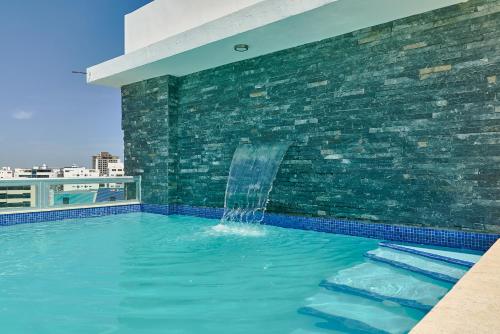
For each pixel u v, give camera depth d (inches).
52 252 181.0
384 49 202.2
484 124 169.3
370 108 207.2
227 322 96.3
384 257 161.2
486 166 168.7
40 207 288.2
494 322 57.0
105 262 161.0
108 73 322.3
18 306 108.5
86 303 110.8
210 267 151.4
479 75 171.2
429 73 186.4
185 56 264.7
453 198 178.2
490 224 167.2
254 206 262.2
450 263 149.4
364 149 209.8
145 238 216.4
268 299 113.3
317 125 230.5
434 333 52.9
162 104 321.4
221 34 229.3
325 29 212.4
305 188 236.5
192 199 313.1
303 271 144.3
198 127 306.2
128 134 357.1
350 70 215.8
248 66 269.1
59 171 2509.8
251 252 177.6
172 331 90.9
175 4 285.3
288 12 196.1
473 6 173.3
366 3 179.2
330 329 91.4
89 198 316.5
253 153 265.1
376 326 92.7
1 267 153.1
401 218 195.2
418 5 180.7
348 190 216.4
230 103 281.4
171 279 135.1
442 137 181.8
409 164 192.7
